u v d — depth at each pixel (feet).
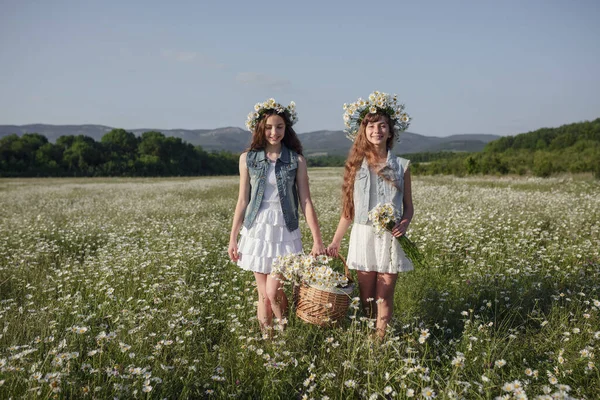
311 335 10.75
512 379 8.39
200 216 33.71
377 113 10.49
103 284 14.39
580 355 8.82
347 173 11.06
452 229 22.06
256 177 10.86
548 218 25.70
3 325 11.10
